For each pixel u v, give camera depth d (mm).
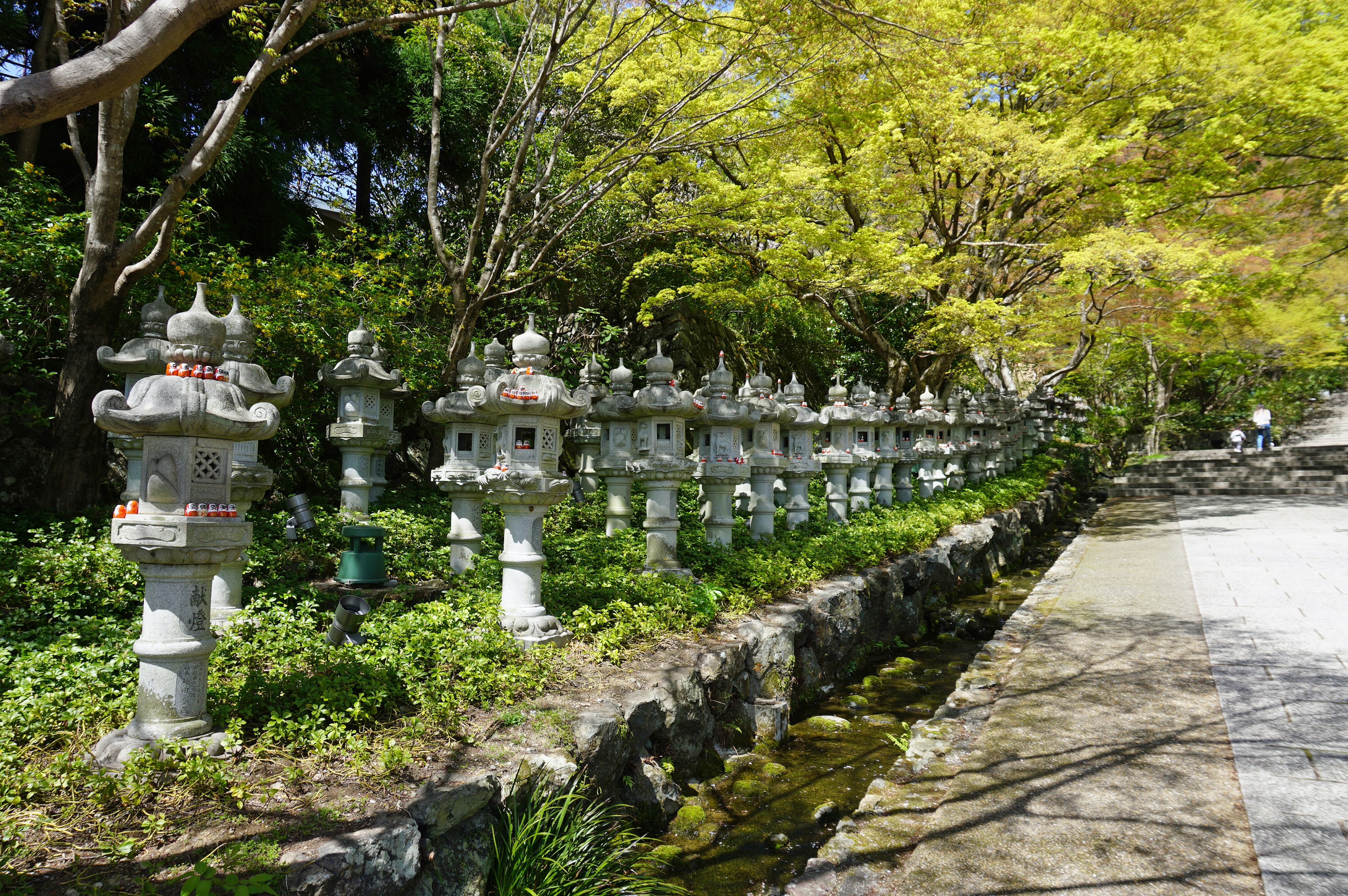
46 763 3209
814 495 12594
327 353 8695
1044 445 23891
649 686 4863
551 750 3863
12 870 2537
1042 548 15570
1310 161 14258
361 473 7934
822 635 7316
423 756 3590
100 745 3248
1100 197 14375
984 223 15688
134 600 5273
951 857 3320
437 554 7207
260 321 7996
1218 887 2996
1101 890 3018
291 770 3248
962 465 16281
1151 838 3389
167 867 2617
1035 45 12938
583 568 6918
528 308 14320
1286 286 15102
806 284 13680
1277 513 14883
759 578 7129
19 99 2164
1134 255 12359
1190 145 13445
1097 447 29281
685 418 7070
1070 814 3637
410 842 2920
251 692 3783
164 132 7570
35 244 6887
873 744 6109
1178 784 3881
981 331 13766
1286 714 4754
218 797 3055
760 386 8938
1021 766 4188
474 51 13164
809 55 10211
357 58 13758
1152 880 3068
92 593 5258
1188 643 6367
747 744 5840
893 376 16531
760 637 6234
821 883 3344
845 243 12594
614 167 11812
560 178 14141
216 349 3387
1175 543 11898
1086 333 18469
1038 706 5102
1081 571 10016
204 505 3248
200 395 3197
